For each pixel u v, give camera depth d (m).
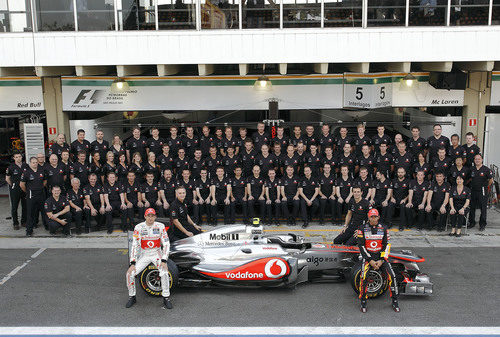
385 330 6.53
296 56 11.74
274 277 7.55
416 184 10.83
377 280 7.45
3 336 6.42
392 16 11.60
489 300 7.40
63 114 13.40
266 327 6.64
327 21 11.66
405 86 12.91
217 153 12.43
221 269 7.68
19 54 11.84
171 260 7.64
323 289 7.94
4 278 8.38
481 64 12.09
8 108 13.30
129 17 11.71
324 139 12.30
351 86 12.83
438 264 8.85
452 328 6.56
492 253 9.43
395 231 10.89
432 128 13.64
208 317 6.96
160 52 11.77
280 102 13.17
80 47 11.79
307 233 10.77
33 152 12.75
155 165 11.76
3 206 13.56
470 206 11.01
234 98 13.21
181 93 13.20
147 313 7.10
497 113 13.43
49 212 10.55
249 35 11.69
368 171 11.46
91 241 10.41
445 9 11.56
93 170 11.59
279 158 11.95
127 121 14.41
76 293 7.78
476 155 10.75
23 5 11.70
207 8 11.64
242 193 11.45
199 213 11.27
